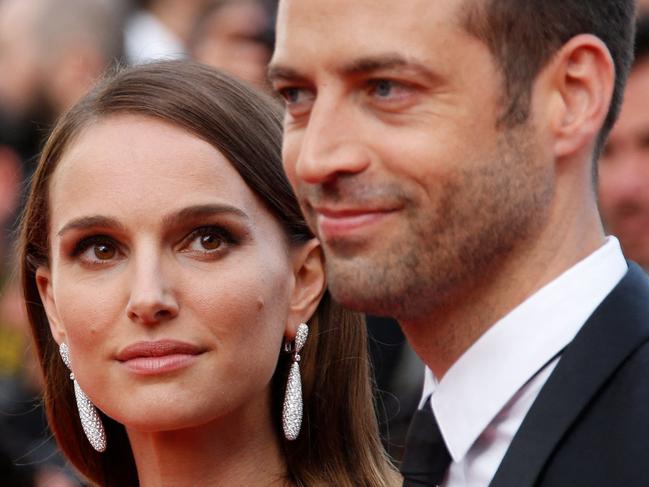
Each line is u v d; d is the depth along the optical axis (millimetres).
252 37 11484
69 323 6398
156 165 6348
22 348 10234
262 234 6484
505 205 5242
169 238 6324
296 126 5473
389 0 5168
